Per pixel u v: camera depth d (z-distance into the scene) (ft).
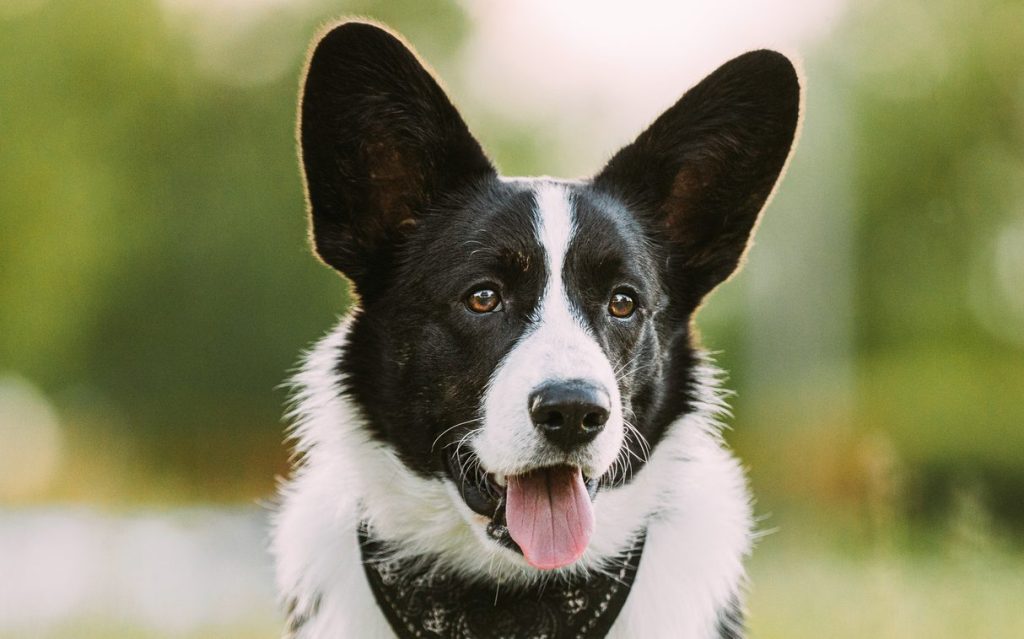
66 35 107.96
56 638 28.81
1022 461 69.51
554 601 16.55
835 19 120.16
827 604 27.76
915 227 117.08
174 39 113.50
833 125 103.19
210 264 109.40
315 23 115.85
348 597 16.66
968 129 117.60
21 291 106.11
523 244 16.65
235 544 48.78
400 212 17.63
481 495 16.29
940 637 23.49
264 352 108.88
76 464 97.76
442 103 17.65
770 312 102.47
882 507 23.12
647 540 16.89
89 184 107.65
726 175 18.52
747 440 97.09
